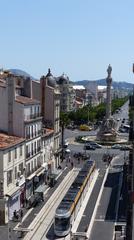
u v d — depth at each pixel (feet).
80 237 193.26
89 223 214.90
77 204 227.61
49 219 223.30
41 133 297.74
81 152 451.94
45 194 273.54
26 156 260.42
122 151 474.08
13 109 261.44
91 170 306.14
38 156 290.35
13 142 234.99
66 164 383.86
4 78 303.89
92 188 291.99
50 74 433.89
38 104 289.74
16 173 239.91
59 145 383.86
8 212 215.92
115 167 375.25
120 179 322.34
